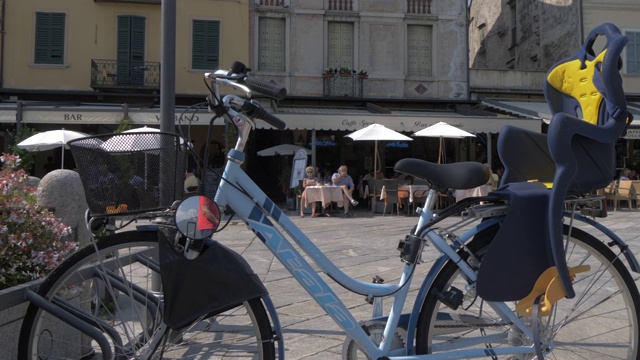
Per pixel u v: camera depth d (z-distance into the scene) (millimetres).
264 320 2129
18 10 19719
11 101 19562
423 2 22203
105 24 20188
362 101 21547
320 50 21562
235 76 2186
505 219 2334
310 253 2275
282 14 21359
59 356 2420
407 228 11125
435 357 2324
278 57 21469
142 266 2262
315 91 21531
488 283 2318
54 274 2166
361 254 7633
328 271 2299
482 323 2396
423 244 2387
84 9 20078
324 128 16078
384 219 13422
